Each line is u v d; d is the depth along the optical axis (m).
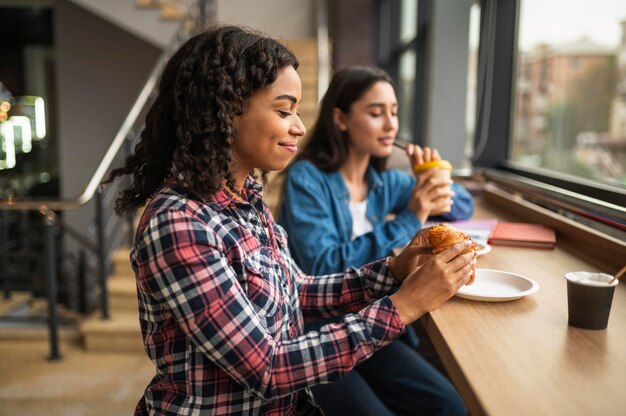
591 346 0.85
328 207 1.66
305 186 1.64
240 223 0.94
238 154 0.95
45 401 2.56
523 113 3.05
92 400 2.57
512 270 1.29
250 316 0.85
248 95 0.90
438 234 1.06
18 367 2.93
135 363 2.97
